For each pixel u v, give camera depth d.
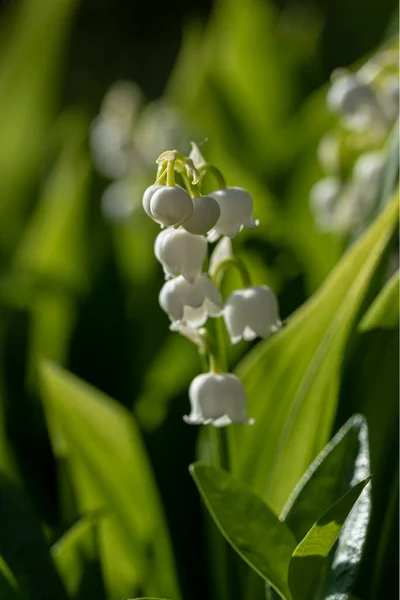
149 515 0.28
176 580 0.28
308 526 0.24
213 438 0.26
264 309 0.25
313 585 0.24
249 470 0.27
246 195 0.24
